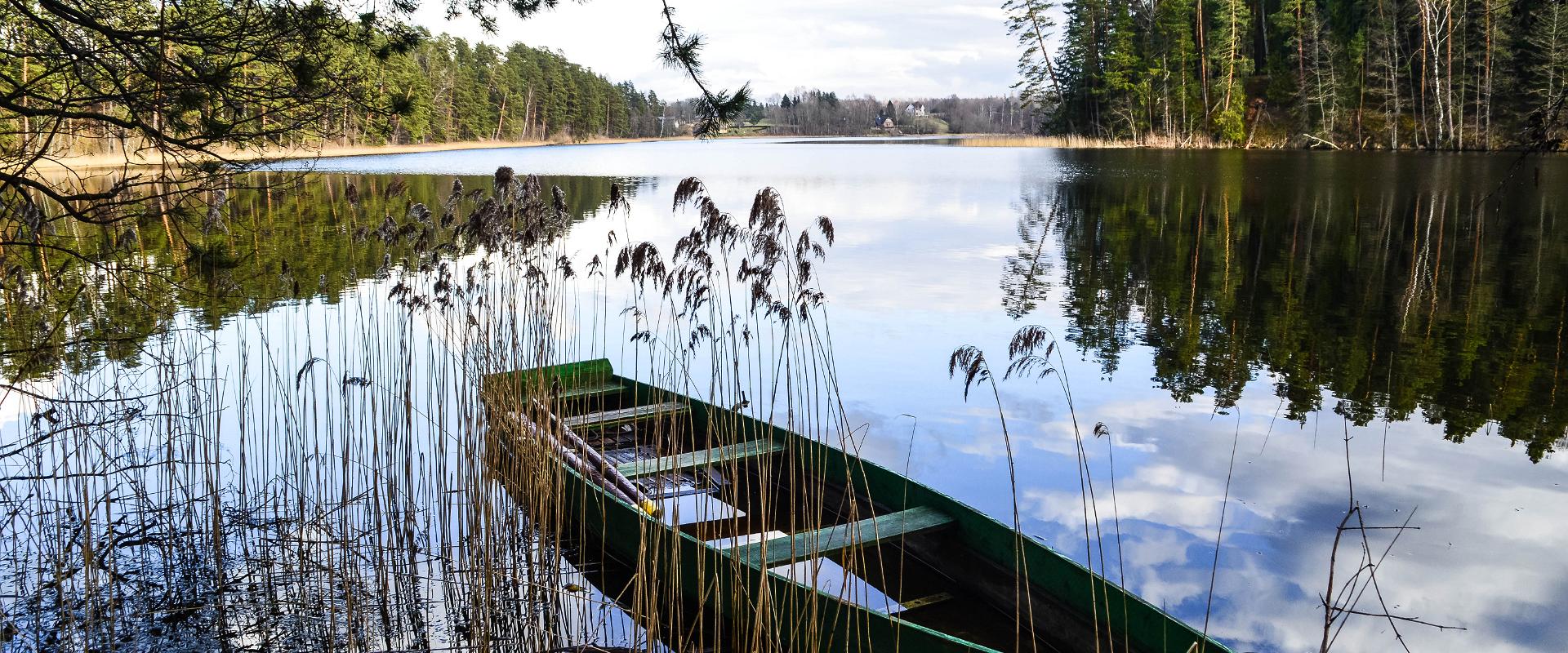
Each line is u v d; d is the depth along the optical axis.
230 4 4.81
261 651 4.83
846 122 147.25
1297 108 53.47
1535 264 14.95
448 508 6.05
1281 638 4.74
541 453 5.88
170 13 4.83
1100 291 13.71
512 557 5.58
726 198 28.09
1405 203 23.36
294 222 21.58
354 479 6.71
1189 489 6.63
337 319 11.45
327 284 13.86
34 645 4.81
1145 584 5.30
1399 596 5.09
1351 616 4.91
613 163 51.66
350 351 9.70
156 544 5.93
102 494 6.50
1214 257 16.44
